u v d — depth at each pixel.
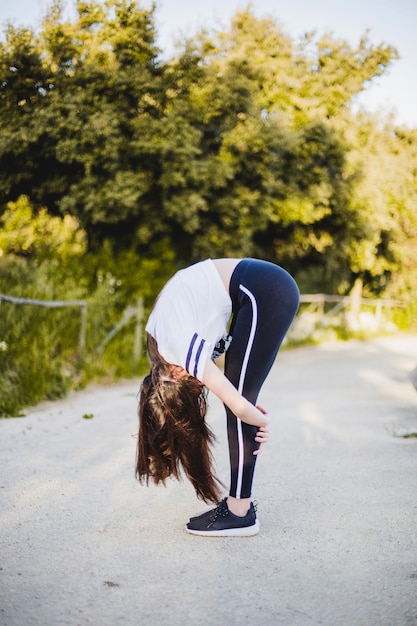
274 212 11.50
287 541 2.99
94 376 8.48
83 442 4.99
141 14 10.18
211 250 10.93
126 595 2.42
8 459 4.40
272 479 4.02
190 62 10.48
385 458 4.54
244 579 2.58
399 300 20.81
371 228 13.91
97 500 3.57
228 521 3.03
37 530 3.09
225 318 2.92
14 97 9.65
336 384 8.80
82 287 10.03
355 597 2.42
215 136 10.87
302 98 12.30
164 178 9.77
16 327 7.26
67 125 9.21
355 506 3.48
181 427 2.95
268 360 2.91
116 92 9.87
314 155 11.99
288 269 14.96
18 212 11.33
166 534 3.07
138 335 9.91
